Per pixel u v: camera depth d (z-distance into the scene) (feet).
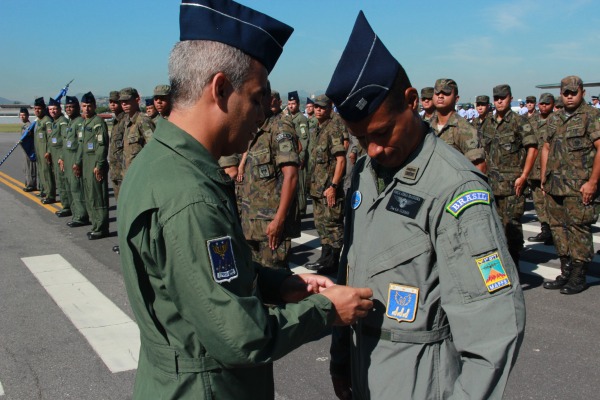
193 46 4.63
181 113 4.74
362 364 5.56
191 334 4.51
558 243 18.21
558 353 13.11
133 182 4.57
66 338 14.40
